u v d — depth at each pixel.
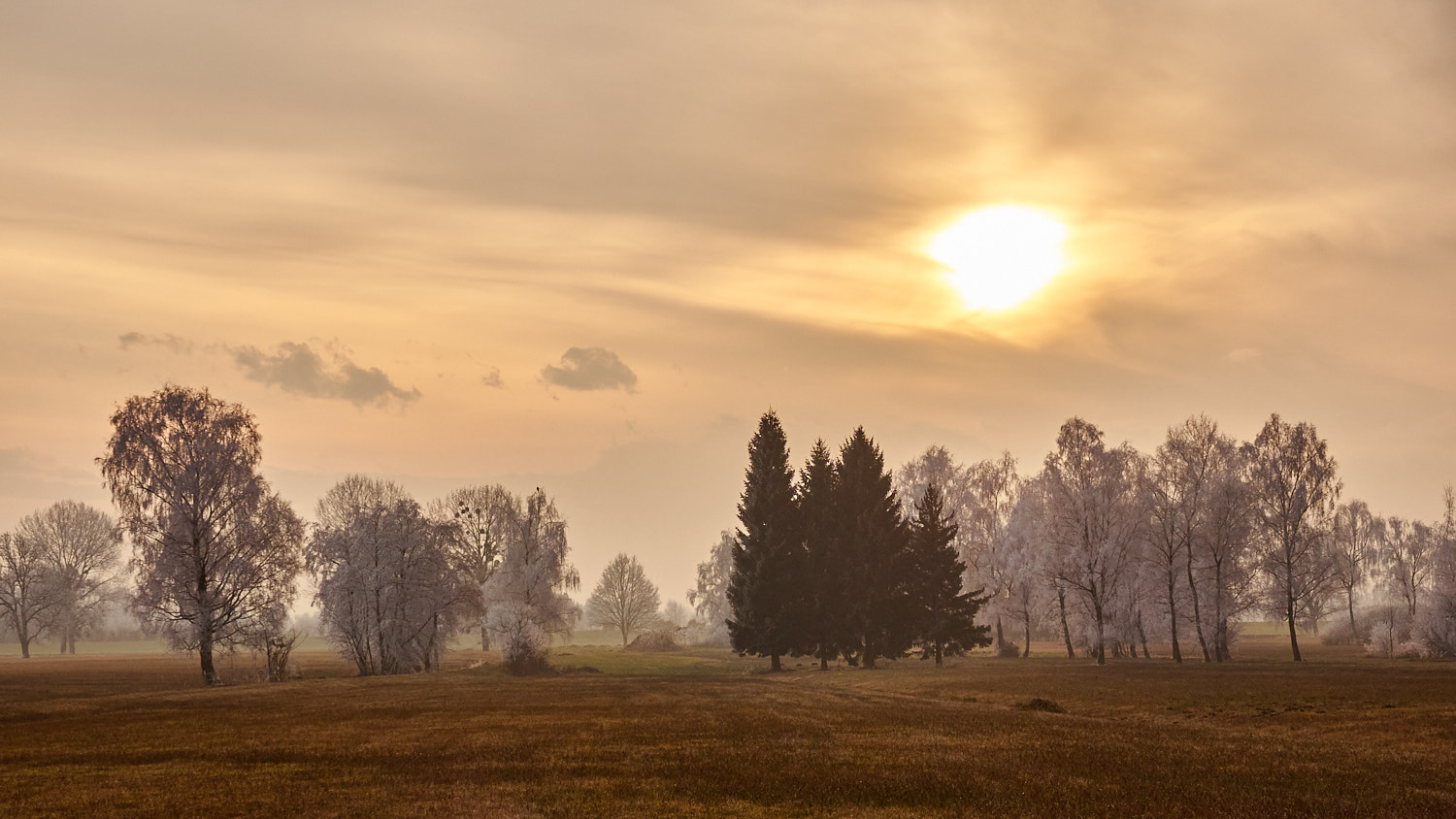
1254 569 84.38
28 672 79.88
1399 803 21.84
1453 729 34.75
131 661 105.88
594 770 27.14
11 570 121.88
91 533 136.25
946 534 87.62
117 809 22.06
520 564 101.62
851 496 88.56
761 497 89.06
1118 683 57.38
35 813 21.78
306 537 72.38
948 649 85.31
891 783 24.69
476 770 27.25
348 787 24.67
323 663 97.56
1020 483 118.12
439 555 79.94
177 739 35.00
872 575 84.56
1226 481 82.75
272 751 31.61
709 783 24.86
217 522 67.75
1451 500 115.44
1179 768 27.19
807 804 22.02
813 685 63.66
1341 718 38.28
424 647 79.56
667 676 74.88
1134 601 87.12
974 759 29.12
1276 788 23.83
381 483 119.31
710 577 151.00
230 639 67.31
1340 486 83.94
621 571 162.88
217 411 69.25
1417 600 100.50
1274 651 105.62
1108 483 87.06
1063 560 88.06
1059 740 33.56
